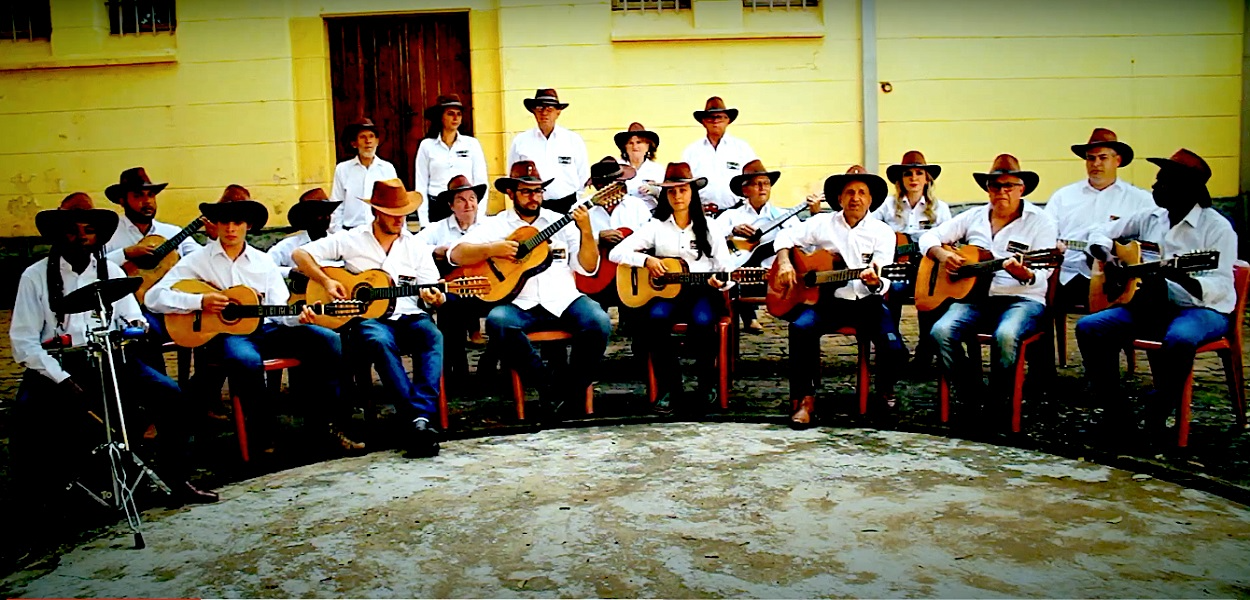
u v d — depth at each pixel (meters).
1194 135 9.33
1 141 9.46
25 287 4.14
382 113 9.36
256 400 4.71
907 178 6.31
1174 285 4.73
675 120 9.23
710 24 9.13
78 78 9.36
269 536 3.73
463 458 4.68
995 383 4.91
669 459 4.56
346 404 4.92
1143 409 5.19
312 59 9.23
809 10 9.25
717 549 3.49
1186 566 3.24
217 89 9.28
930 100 9.28
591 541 3.59
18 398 4.13
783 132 9.29
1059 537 3.51
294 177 9.33
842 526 3.67
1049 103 9.31
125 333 4.18
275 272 5.05
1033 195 9.42
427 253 5.32
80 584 3.33
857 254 5.27
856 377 6.09
